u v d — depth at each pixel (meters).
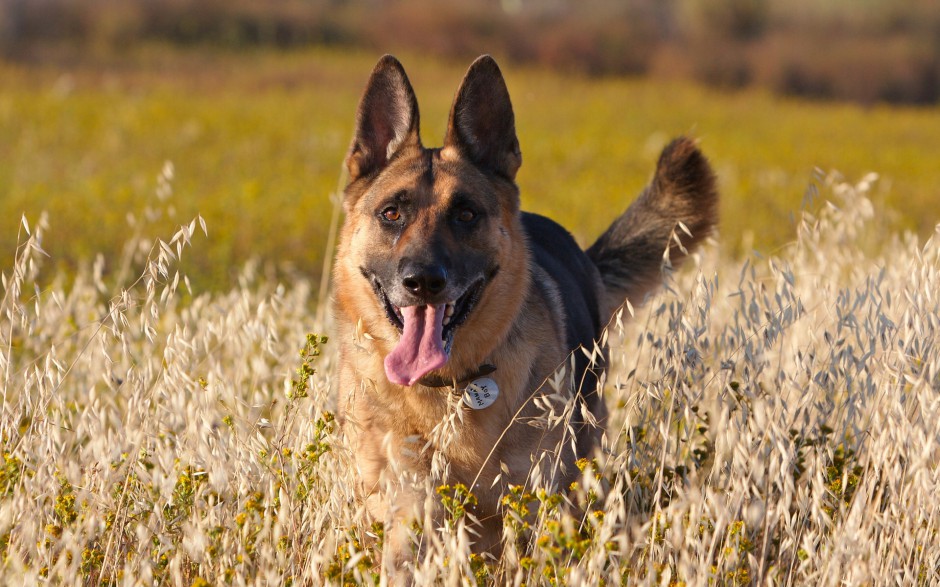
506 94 4.35
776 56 37.62
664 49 38.81
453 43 37.94
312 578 3.46
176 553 3.60
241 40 37.22
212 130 18.20
